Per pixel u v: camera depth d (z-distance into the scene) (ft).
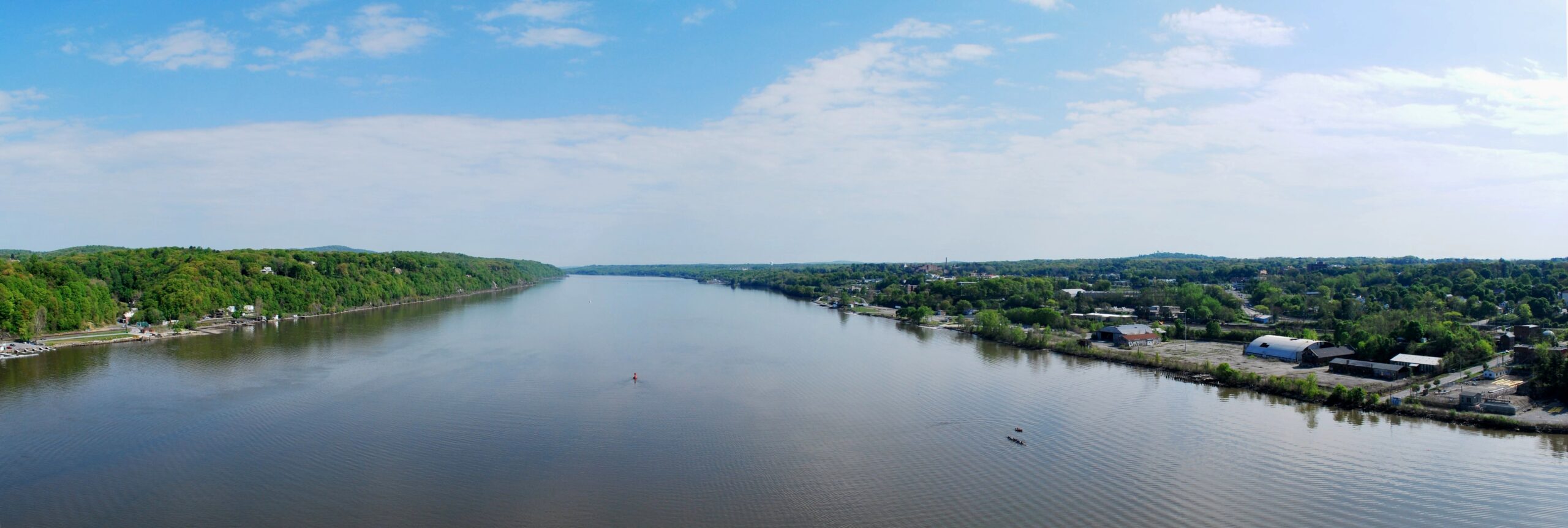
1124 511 217.15
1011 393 366.43
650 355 485.15
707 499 226.79
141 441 278.26
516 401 344.90
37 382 382.42
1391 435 287.28
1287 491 231.50
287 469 250.16
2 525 205.46
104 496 225.97
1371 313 620.08
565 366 440.45
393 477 242.99
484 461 258.57
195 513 214.28
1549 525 205.77
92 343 520.01
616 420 311.27
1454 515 213.25
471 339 568.82
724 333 629.51
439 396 353.72
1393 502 222.69
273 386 373.40
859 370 433.48
